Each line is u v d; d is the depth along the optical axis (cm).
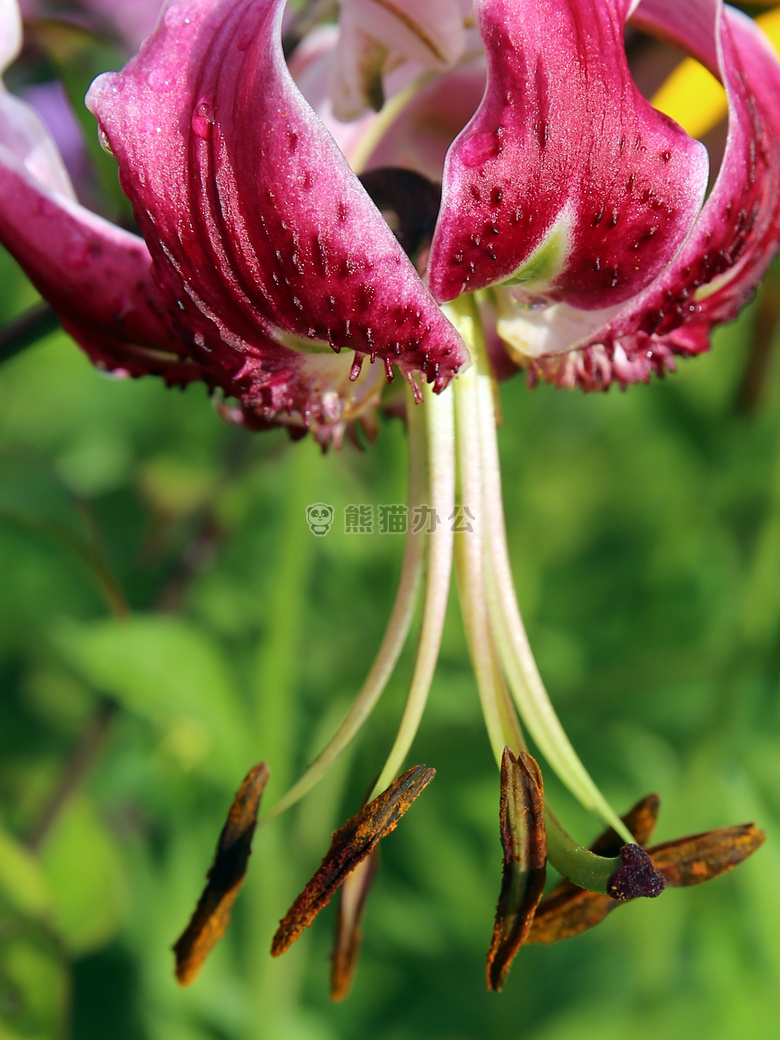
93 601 38
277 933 20
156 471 35
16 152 19
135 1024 31
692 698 37
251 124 17
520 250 18
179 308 18
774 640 29
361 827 20
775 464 30
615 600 39
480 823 32
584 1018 31
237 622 35
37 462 24
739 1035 30
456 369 18
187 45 18
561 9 18
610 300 19
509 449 39
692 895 30
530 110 18
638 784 34
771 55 20
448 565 20
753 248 20
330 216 18
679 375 38
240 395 19
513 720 21
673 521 39
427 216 20
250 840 20
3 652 37
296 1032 30
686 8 19
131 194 18
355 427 21
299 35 22
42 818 28
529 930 20
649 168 18
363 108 21
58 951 25
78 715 37
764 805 34
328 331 18
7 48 19
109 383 42
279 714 28
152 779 32
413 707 20
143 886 33
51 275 19
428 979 33
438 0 19
